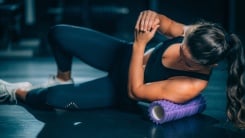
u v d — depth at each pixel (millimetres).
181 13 6180
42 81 2854
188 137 1686
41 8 5574
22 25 5305
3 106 2139
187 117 1978
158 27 1807
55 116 1968
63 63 2107
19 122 1871
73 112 2037
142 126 1822
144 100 1878
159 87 1812
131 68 1837
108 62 2047
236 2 5984
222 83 2809
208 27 1618
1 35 4445
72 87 2020
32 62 3670
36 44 4734
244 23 6020
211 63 1615
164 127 1812
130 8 6086
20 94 2150
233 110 1761
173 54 1790
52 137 1672
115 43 2055
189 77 1790
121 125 1836
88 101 1995
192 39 1598
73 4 5891
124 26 6117
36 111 2051
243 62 1676
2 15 4418
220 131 1768
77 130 1764
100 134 1713
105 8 5941
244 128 1778
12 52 4188
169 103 1808
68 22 5781
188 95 1802
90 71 3275
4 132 1730
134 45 1832
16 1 5121
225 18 6109
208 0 6109
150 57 1892
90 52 2041
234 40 1654
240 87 1711
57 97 1978
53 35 2025
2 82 2182
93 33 2057
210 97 2414
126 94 1967
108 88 2023
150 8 5906
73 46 2025
